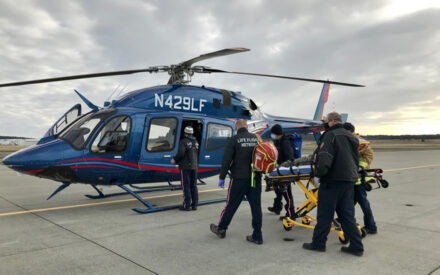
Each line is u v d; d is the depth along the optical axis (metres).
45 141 5.66
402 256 3.22
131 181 5.71
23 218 4.89
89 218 4.89
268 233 4.09
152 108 5.94
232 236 3.94
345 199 3.31
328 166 3.12
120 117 5.47
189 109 6.31
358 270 2.85
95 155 5.23
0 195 7.13
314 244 3.39
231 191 3.66
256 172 3.57
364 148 3.95
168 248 3.46
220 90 6.92
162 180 6.08
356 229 3.25
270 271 2.82
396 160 20.48
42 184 9.06
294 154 4.98
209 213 5.27
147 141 5.64
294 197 7.05
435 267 2.93
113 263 3.00
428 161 19.44
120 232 4.10
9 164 4.96
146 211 5.24
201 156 6.27
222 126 6.59
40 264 2.97
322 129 8.58
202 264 2.99
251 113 7.27
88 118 5.54
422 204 6.07
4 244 3.59
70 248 3.45
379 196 7.00
